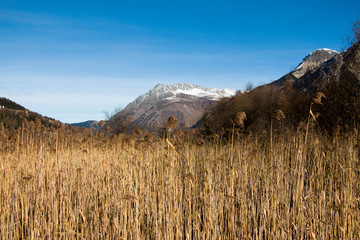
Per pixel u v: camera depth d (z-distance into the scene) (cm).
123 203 627
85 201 757
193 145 1036
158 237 559
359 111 1391
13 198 662
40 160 848
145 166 792
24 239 601
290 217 605
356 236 517
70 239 584
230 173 673
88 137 1138
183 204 634
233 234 589
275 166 696
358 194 602
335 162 740
